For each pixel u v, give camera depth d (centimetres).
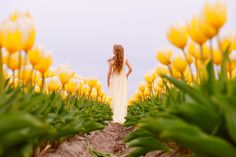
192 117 288
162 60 432
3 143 250
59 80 620
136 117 978
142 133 497
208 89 319
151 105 827
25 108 305
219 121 280
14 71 403
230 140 292
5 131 234
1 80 331
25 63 347
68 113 509
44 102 436
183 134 247
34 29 332
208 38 324
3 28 321
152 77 788
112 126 1476
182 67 418
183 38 369
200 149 253
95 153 705
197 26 341
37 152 395
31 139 291
